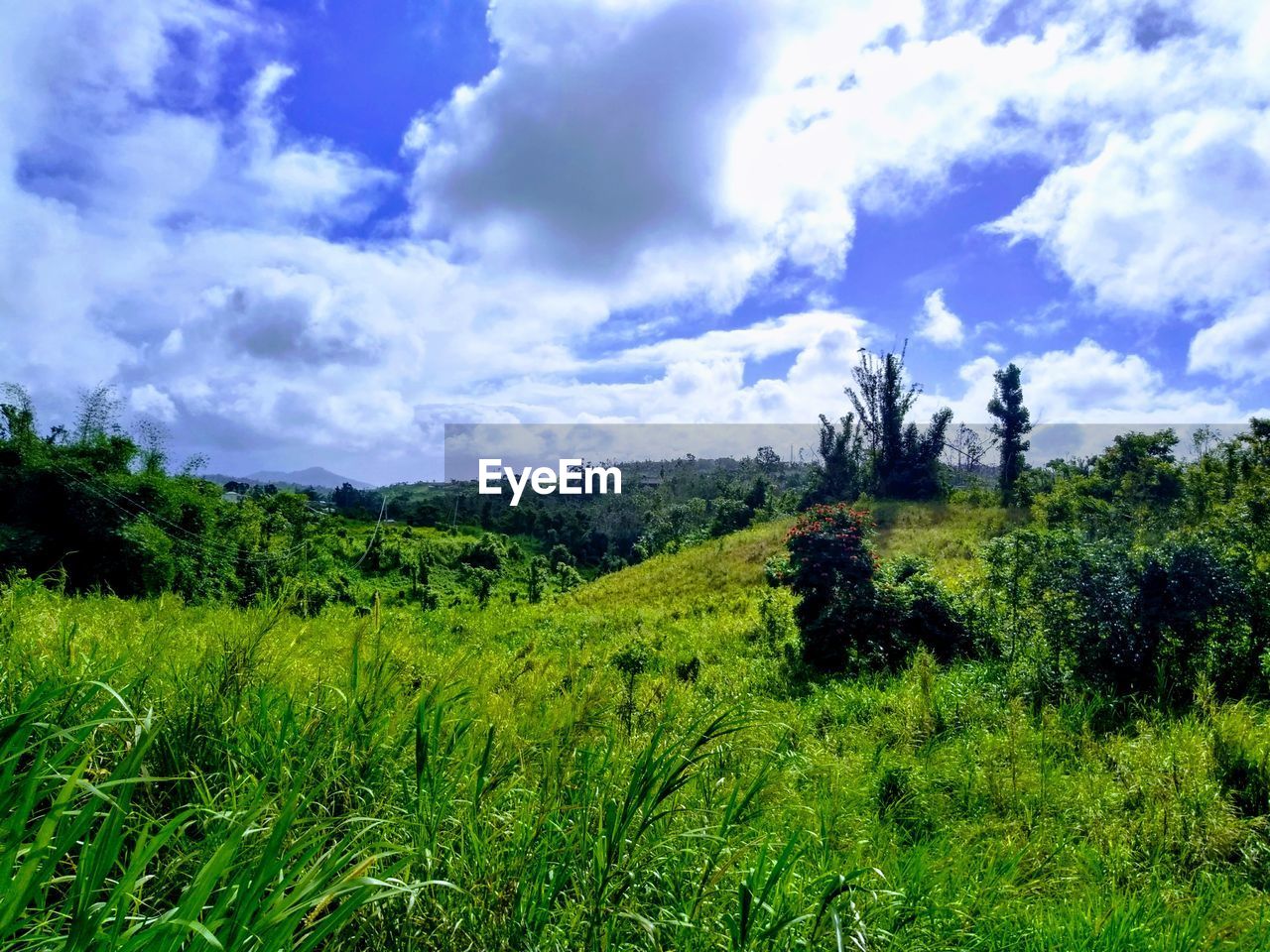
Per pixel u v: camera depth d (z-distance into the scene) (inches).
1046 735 255.4
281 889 50.1
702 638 638.5
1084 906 130.4
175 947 43.9
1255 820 176.1
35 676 95.4
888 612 482.6
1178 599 325.4
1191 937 120.0
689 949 75.6
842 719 320.8
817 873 107.6
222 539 1141.1
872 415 1744.6
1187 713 270.7
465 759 98.3
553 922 74.7
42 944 46.3
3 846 47.3
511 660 185.3
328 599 636.1
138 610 184.5
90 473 1004.6
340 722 100.5
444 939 68.6
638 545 2529.5
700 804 108.3
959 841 165.2
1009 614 460.1
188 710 94.3
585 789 97.3
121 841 48.1
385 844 66.9
